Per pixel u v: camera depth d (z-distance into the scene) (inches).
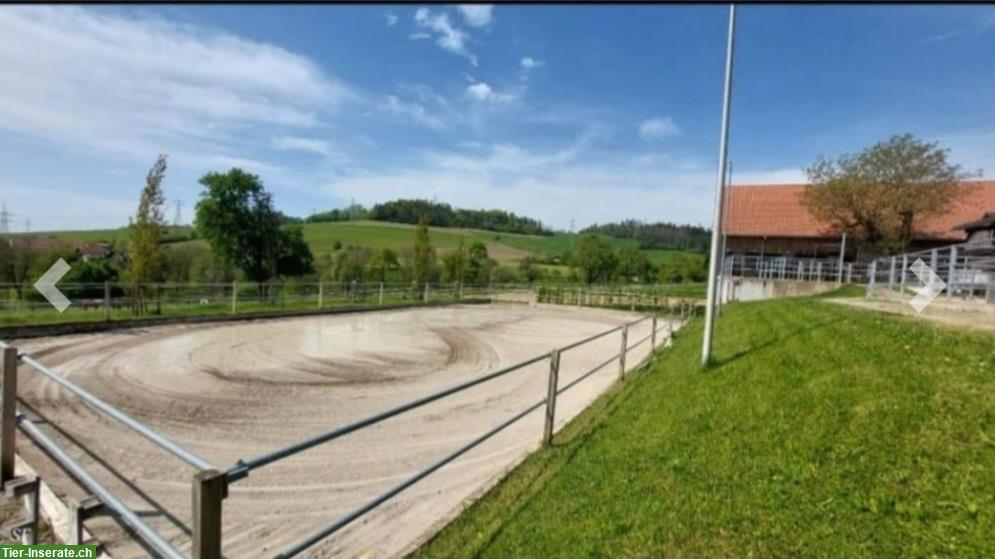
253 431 255.8
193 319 603.8
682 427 198.2
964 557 93.8
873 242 1178.6
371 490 192.9
